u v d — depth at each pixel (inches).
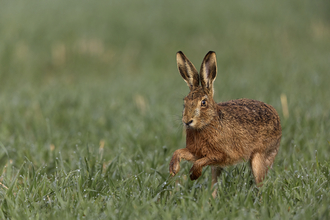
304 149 534.3
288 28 2026.3
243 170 445.7
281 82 1085.1
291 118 656.4
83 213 350.3
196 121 393.7
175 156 409.7
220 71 1445.6
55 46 1702.8
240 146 422.6
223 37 1909.4
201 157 420.2
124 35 1871.3
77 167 479.2
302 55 1579.7
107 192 398.9
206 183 440.8
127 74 1519.4
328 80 1042.7
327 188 383.2
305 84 1023.0
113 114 802.8
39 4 2207.2
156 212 332.2
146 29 1943.9
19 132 645.9
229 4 2352.4
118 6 2258.9
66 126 739.4
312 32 2000.5
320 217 315.9
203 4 2335.1
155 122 717.9
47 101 919.7
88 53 1696.6
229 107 436.1
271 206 348.8
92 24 1939.0
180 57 429.7
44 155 541.0
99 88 1145.4
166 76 1387.8
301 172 441.4
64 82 1360.7
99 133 674.2
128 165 495.2
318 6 2352.4
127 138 621.6
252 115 439.8
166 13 2159.2
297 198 370.3
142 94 1002.1
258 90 968.9
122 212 337.4
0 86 1314.0
